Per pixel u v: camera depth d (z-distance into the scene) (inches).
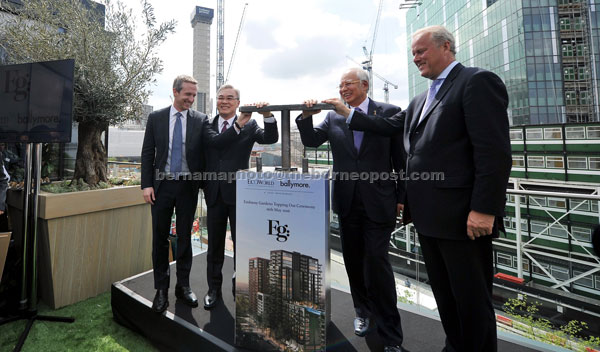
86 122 96.2
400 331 51.6
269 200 49.5
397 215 59.2
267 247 49.9
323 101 51.7
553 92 1216.8
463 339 42.4
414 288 87.7
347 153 57.7
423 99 47.1
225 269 90.7
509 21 1298.0
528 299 238.1
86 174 95.0
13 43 90.1
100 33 96.3
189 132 68.6
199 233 117.4
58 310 77.0
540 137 786.8
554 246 225.0
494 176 35.4
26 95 71.6
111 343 64.2
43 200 73.7
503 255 261.1
